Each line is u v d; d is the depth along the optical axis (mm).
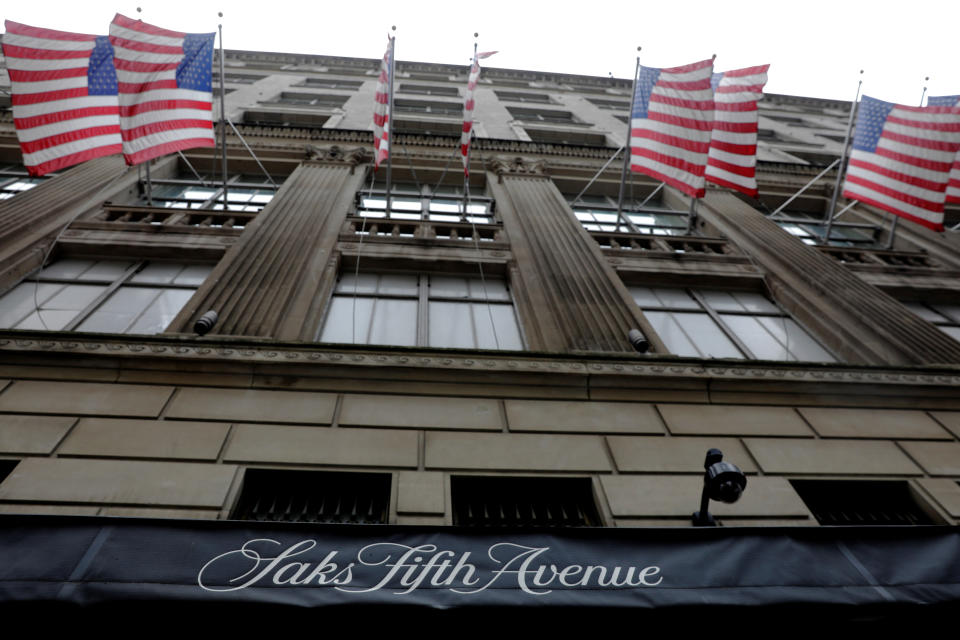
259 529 4320
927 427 7121
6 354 6242
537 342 8289
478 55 12414
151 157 9430
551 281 9516
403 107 26141
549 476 5816
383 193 14336
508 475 5773
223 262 8781
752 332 10000
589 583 4227
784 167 18719
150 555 4023
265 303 7930
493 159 15766
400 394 6602
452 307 9461
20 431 5512
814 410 7188
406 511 5215
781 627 4238
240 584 3922
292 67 32500
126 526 4184
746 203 15883
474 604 3982
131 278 9414
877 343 9078
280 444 5762
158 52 10023
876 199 12195
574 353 7188
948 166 11680
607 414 6668
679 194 15805
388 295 9539
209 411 6004
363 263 10203
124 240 10062
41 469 5145
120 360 6344
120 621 3658
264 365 6488
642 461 6098
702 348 9367
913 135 12219
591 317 8555
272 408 6152
